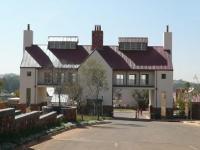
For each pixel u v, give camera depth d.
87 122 46.94
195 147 24.34
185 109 76.31
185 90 82.75
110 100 75.00
